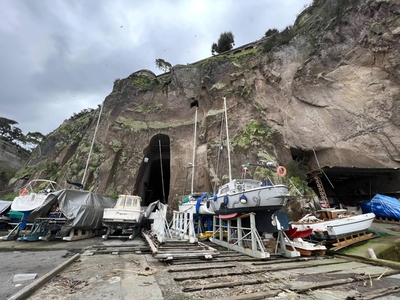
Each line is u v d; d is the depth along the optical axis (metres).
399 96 16.41
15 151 60.31
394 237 11.06
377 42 17.39
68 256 7.70
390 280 5.77
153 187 29.83
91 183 22.67
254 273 5.96
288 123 20.58
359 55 18.44
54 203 11.80
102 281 4.84
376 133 16.97
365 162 17.17
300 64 21.27
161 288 4.45
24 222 11.56
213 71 25.94
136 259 7.22
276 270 6.42
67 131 40.22
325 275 6.04
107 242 10.98
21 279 4.95
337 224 10.64
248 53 26.23
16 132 71.19
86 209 12.08
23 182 33.94
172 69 28.92
